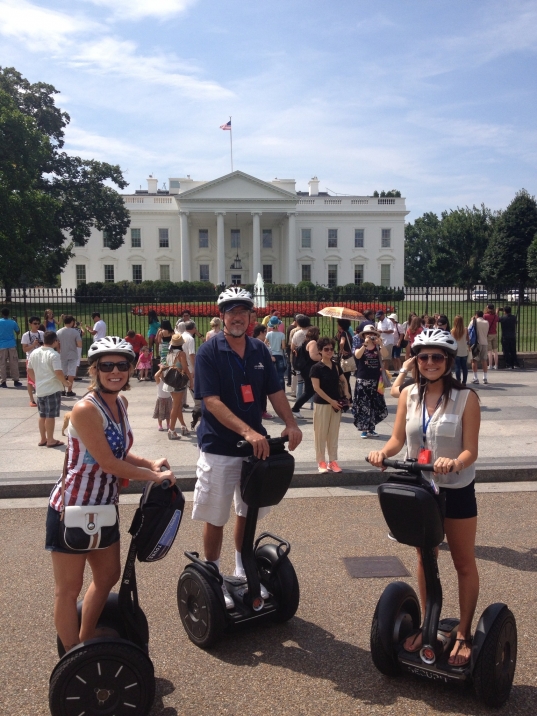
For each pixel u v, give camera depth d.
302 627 4.12
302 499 6.82
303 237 71.50
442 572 4.90
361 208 71.56
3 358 14.84
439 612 3.30
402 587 3.54
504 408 11.46
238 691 3.42
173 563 5.16
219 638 3.83
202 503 4.08
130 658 2.95
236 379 3.96
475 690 3.19
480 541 5.54
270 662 3.71
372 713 3.21
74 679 2.91
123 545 5.63
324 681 3.50
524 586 4.64
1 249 27.53
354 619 4.21
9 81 43.66
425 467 3.15
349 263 71.94
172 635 4.04
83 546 3.03
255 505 3.69
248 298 3.94
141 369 15.37
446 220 74.00
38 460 8.11
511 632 3.28
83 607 3.28
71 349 13.56
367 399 9.28
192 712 3.25
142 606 4.43
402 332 16.19
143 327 25.27
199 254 70.62
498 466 7.50
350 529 5.89
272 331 12.88
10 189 28.80
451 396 3.38
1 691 3.43
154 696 3.12
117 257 69.62
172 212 69.75
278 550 4.18
